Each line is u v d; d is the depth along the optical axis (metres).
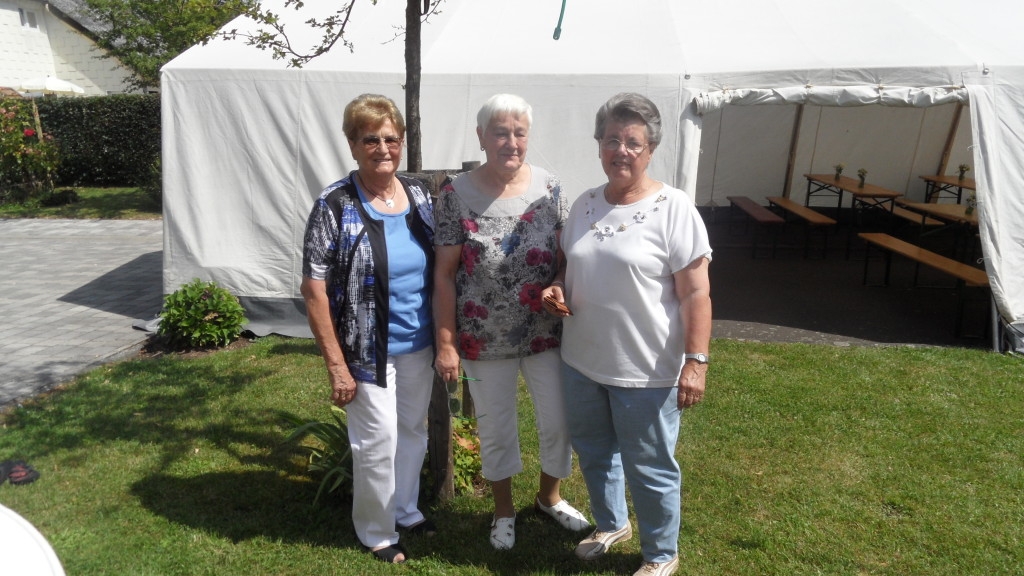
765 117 10.88
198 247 6.43
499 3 7.18
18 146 14.09
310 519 3.38
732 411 4.56
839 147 10.98
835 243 10.30
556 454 3.17
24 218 12.98
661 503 2.80
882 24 6.37
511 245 2.85
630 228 2.63
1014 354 5.66
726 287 7.95
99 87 19.38
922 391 4.88
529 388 3.14
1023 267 5.71
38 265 9.31
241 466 3.90
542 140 6.16
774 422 4.41
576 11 6.99
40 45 18.70
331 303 2.86
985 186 5.64
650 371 2.68
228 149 6.31
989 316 6.11
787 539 3.21
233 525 3.31
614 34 6.56
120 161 16.12
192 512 3.42
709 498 3.56
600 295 2.67
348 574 2.98
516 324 2.91
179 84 6.26
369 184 2.90
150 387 5.05
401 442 3.16
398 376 3.02
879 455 3.97
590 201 2.78
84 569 2.96
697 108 5.89
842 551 3.12
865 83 5.70
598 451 2.97
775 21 6.62
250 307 6.47
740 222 11.45
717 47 6.28
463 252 2.89
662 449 2.75
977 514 3.38
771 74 5.79
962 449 4.03
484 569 3.02
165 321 5.94
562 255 3.00
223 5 4.29
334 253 2.80
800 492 3.60
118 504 3.49
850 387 4.95
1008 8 6.86
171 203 6.39
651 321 2.64
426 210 3.02
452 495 3.54
